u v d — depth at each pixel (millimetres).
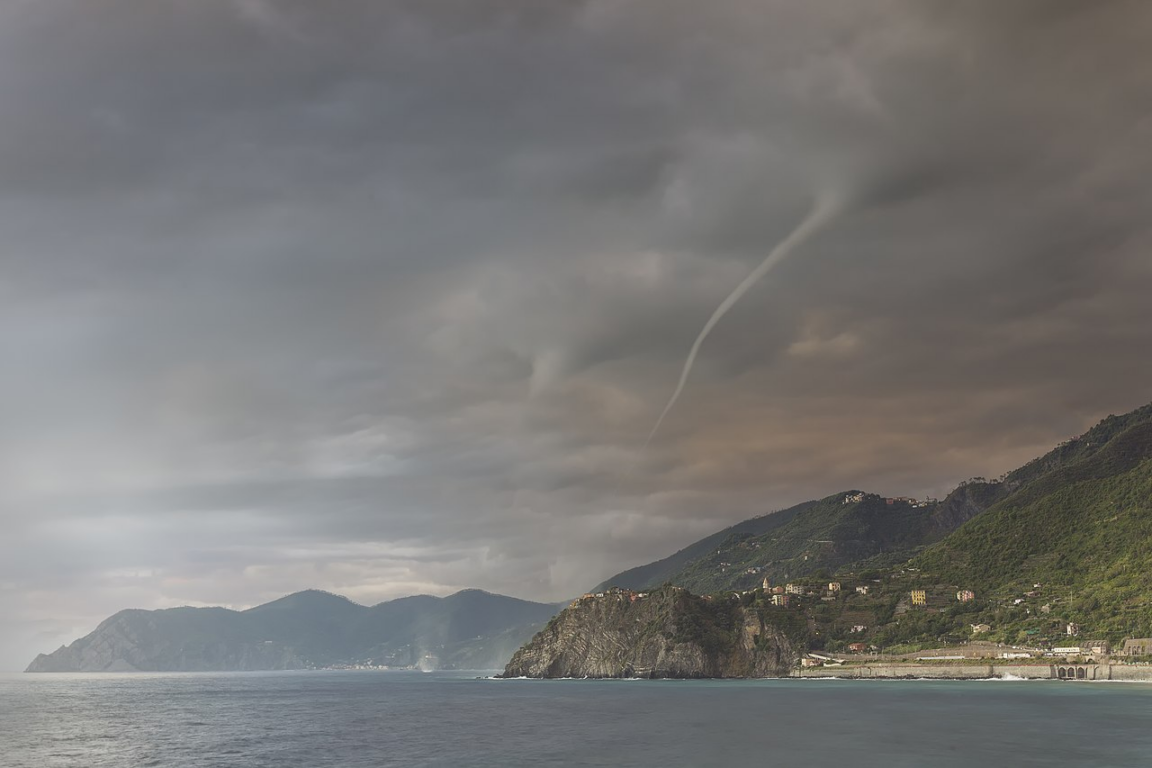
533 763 139500
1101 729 165625
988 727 171500
